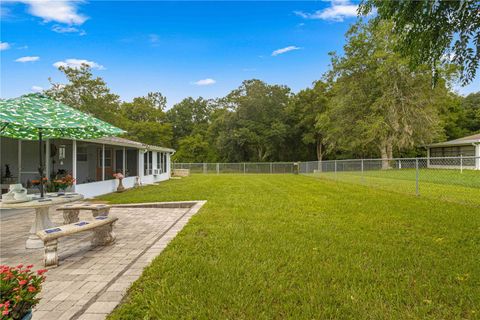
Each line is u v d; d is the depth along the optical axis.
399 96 21.19
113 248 4.03
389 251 3.53
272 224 5.01
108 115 21.73
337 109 24.17
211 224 5.06
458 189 9.88
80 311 2.26
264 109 32.00
